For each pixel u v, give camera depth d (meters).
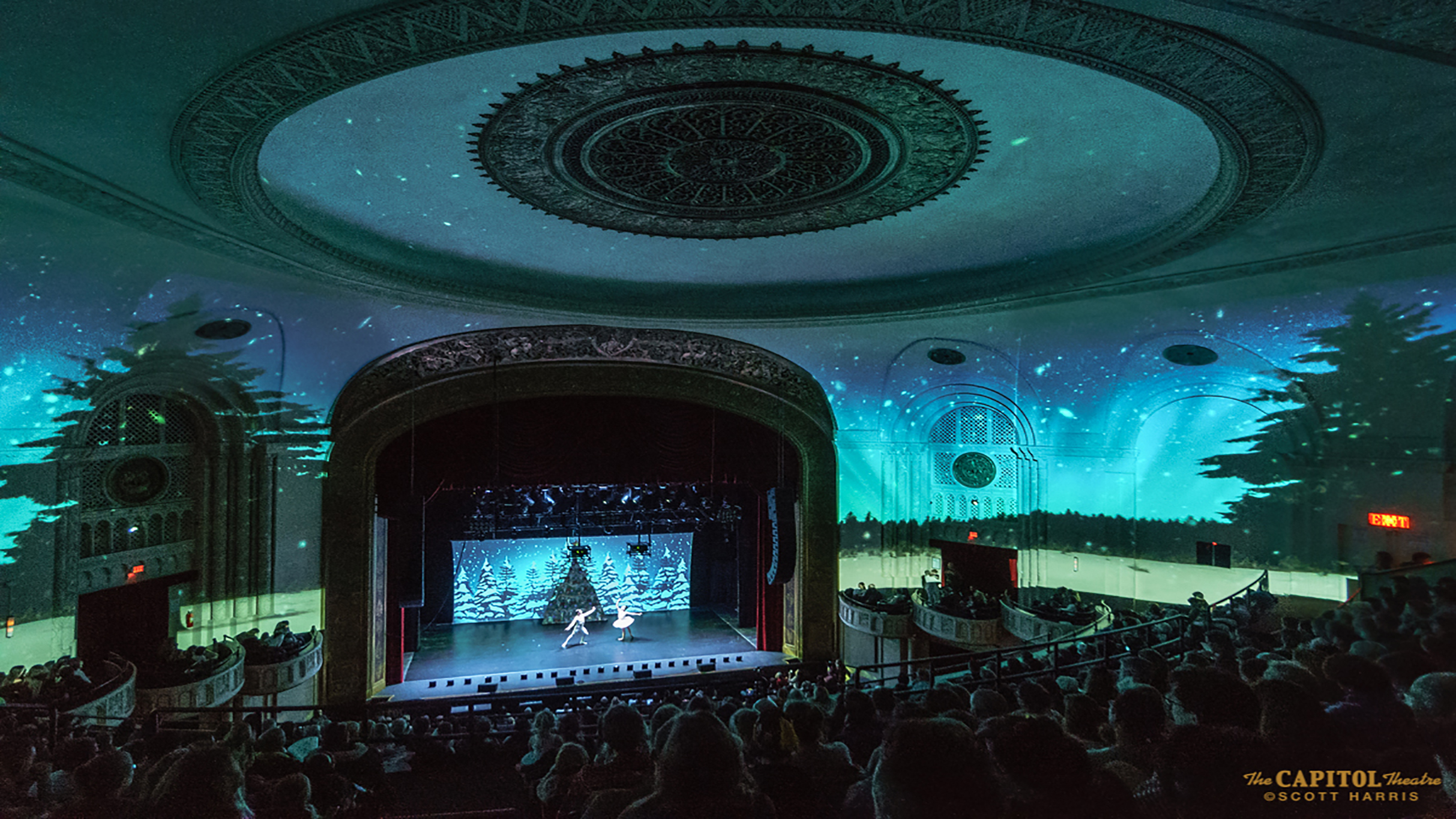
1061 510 21.27
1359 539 16.11
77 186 9.12
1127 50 6.22
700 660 25.03
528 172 10.16
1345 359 15.18
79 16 5.55
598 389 22.05
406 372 20.58
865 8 5.68
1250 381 17.09
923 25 5.95
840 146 9.43
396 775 8.92
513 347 21.19
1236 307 15.14
